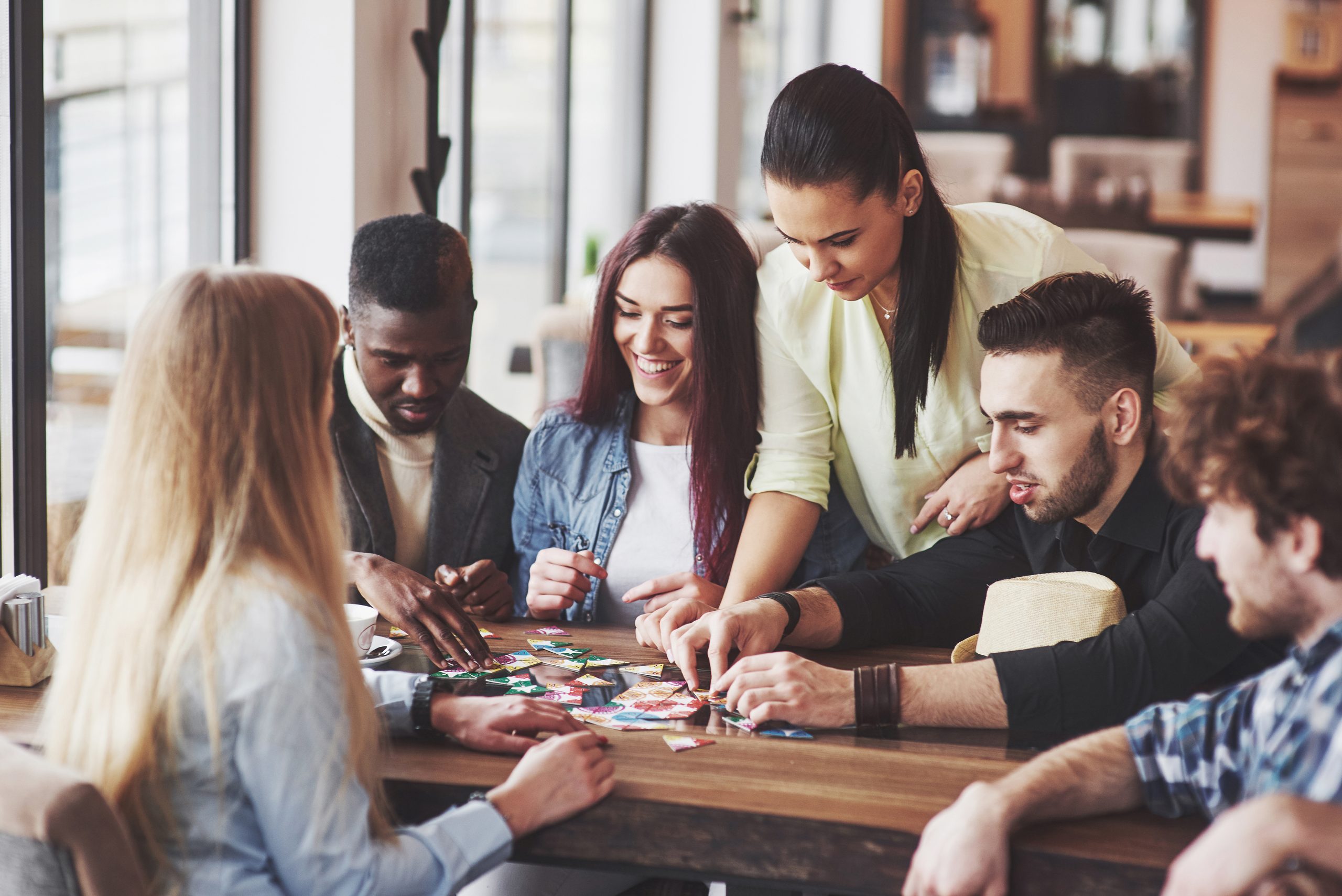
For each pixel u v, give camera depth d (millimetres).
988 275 2082
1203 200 7559
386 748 1504
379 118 2982
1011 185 6805
